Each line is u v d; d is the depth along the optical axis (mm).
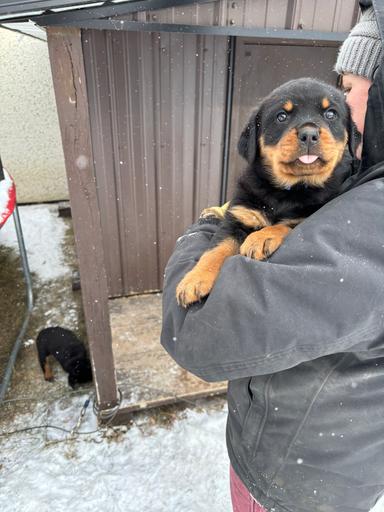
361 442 370
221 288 323
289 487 420
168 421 933
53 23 509
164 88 999
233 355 317
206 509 766
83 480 816
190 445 882
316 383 354
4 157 1916
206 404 976
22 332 1221
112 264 1201
